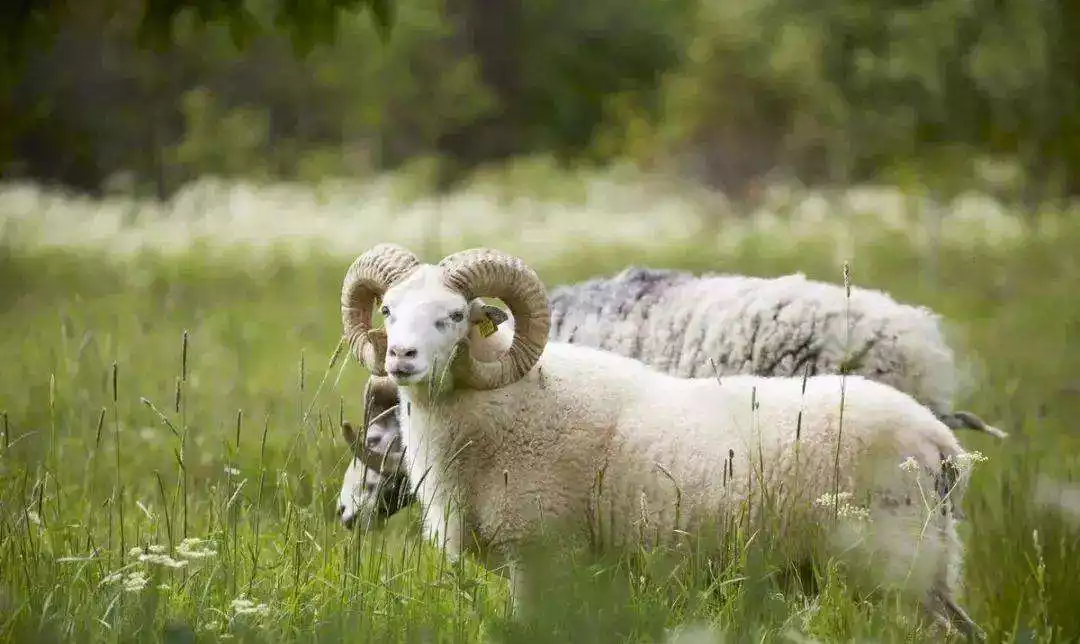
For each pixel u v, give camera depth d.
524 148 100.56
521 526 12.12
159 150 76.94
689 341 15.59
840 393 11.77
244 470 16.36
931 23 38.28
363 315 12.59
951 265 43.44
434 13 88.81
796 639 9.98
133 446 17.73
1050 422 20.17
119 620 9.99
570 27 104.75
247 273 44.31
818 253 48.09
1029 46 38.31
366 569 12.20
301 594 11.09
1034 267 43.94
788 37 48.38
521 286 11.93
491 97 94.75
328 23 22.34
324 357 26.02
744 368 15.24
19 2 21.22
